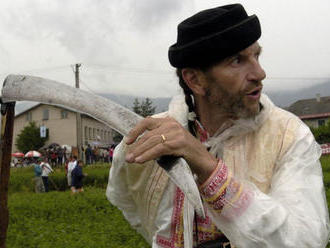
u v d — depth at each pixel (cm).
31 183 2127
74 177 1611
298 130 160
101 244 699
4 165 146
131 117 134
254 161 163
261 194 137
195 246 175
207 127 181
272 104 173
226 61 157
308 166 151
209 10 163
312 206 139
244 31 154
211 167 132
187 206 168
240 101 160
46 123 5388
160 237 190
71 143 5275
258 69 158
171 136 126
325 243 139
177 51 167
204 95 168
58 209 1127
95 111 135
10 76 142
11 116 145
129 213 212
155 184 188
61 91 138
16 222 988
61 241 732
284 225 132
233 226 133
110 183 208
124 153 191
